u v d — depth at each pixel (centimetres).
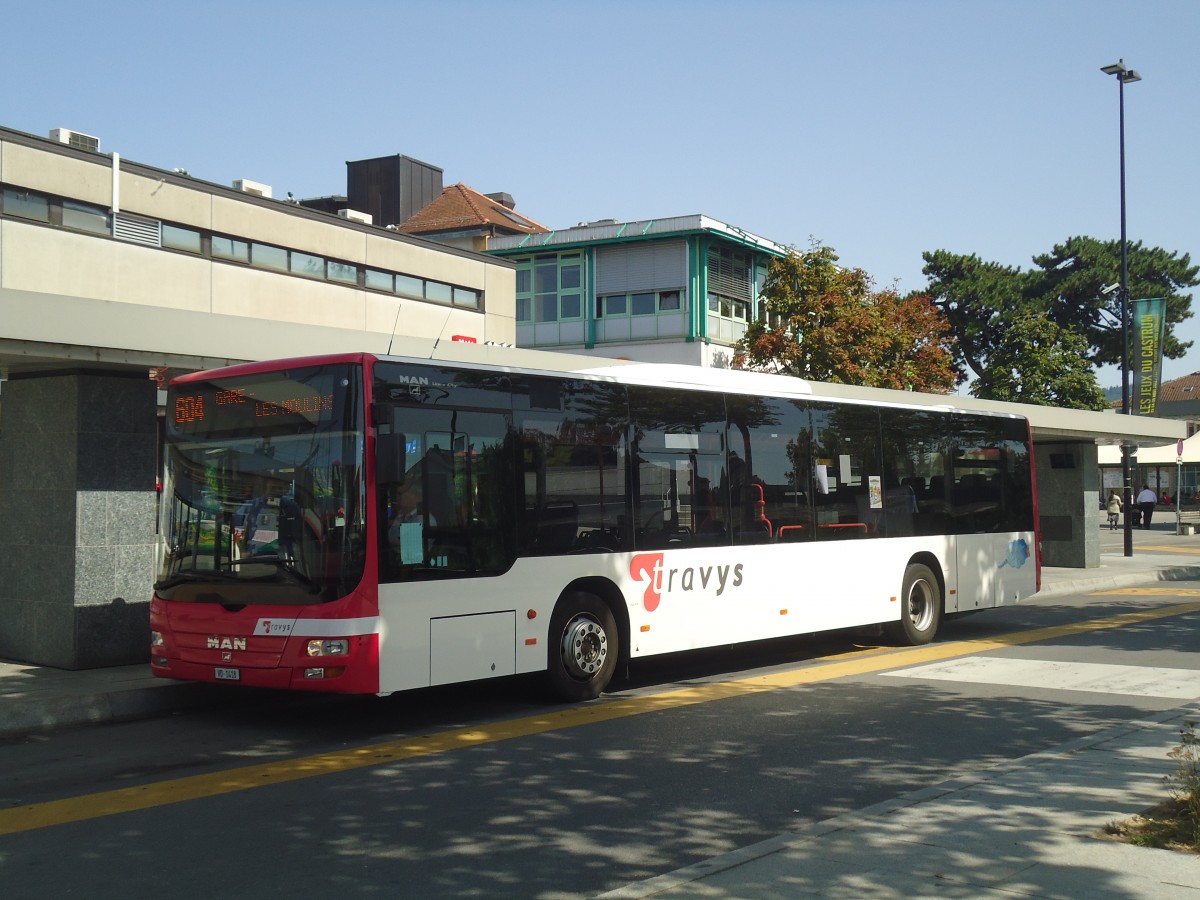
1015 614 1886
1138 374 3291
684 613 1170
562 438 1066
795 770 789
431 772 797
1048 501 2784
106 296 2677
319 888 554
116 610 1198
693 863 587
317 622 888
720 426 1232
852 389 1745
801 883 517
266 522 929
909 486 1480
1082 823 600
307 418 927
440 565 950
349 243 3303
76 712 996
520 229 5034
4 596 1238
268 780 777
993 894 495
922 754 836
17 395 1230
